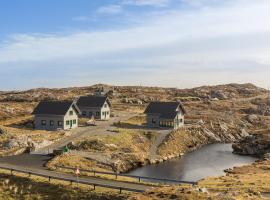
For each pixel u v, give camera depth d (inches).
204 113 7253.9
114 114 6328.7
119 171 3312.0
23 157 3287.4
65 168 2832.2
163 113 5172.2
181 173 3376.0
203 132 5452.8
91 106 5654.5
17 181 2455.7
